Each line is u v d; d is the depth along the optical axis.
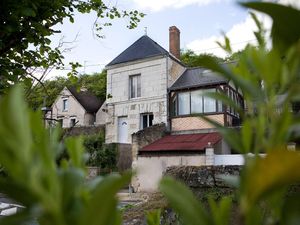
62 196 0.54
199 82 20.30
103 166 20.77
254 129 0.65
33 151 0.50
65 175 0.58
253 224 0.56
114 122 22.95
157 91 21.52
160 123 20.81
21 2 4.29
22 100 0.47
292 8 0.57
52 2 4.95
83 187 0.60
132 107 22.34
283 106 0.61
